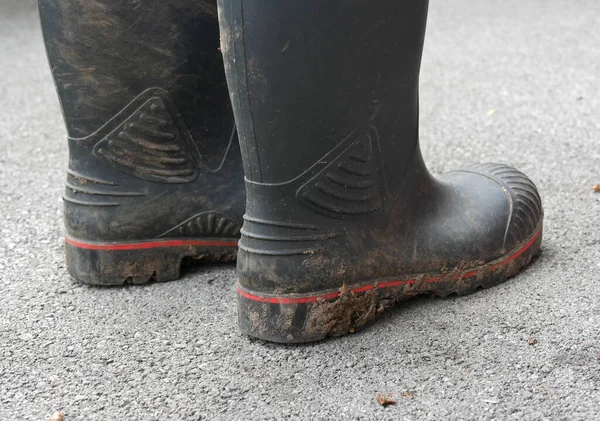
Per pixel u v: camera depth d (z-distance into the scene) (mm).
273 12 907
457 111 1723
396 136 984
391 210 997
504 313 1005
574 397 889
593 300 1015
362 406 896
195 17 1043
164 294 1085
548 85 1862
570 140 1501
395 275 1005
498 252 1045
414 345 969
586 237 1147
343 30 921
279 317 972
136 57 1042
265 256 967
